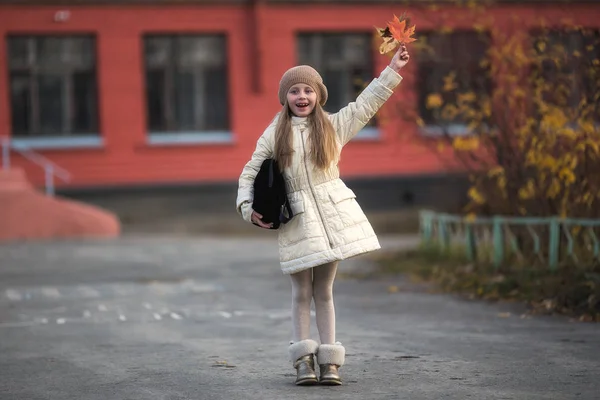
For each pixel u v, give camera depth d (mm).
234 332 21656
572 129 27359
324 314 15711
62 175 63688
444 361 17516
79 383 16391
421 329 21422
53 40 63906
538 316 22797
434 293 27406
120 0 64188
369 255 37281
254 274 33906
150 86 65125
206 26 65250
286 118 15242
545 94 28812
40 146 63438
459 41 39719
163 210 64750
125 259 40281
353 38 66938
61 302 27797
